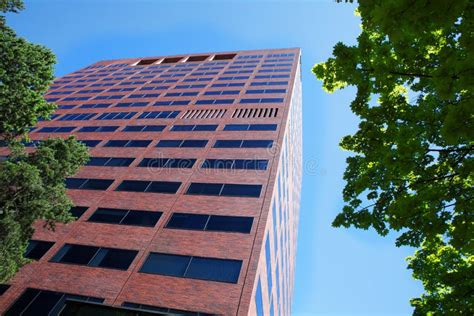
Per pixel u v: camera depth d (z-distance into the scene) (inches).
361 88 269.6
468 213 242.8
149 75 2149.4
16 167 488.1
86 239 767.1
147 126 1353.3
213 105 1471.5
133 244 729.6
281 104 1391.5
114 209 865.5
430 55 238.8
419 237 298.5
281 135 1130.7
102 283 631.2
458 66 171.9
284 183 1155.3
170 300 575.8
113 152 1171.3
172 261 668.1
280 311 1096.2
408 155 252.8
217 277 614.9
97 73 2363.4
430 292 408.5
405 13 145.6
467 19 172.9
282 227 1115.9
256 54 2332.7
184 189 907.4
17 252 512.7
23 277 665.6
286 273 1333.7
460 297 300.7
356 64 262.1
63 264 695.1
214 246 690.2
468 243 243.4
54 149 604.1
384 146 291.0
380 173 304.8
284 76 1779.0
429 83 276.1
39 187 522.6
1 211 496.7
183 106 1509.6
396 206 274.7
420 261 421.7
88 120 1494.8
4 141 533.6
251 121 1264.8
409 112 275.4
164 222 788.0
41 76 546.6
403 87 292.4
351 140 310.5
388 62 247.8
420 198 261.6
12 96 478.9
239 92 1598.2
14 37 505.4
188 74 2057.1
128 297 593.0
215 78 1904.5
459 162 259.0
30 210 526.3
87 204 898.7
